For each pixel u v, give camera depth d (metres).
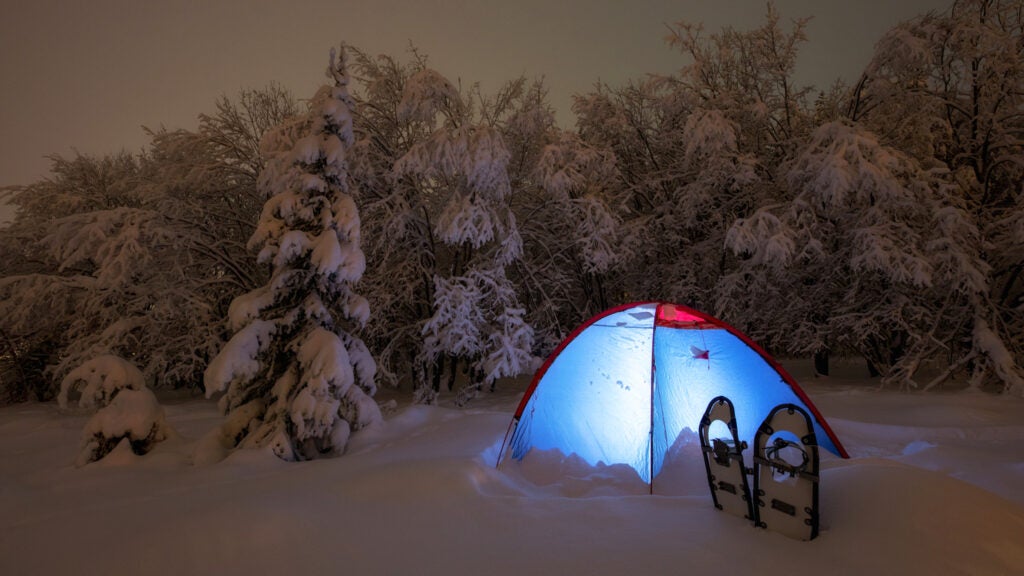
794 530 3.40
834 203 9.90
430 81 10.40
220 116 13.03
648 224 14.05
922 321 11.80
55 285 11.64
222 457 6.16
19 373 14.40
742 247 10.97
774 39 13.40
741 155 12.89
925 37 11.30
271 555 3.40
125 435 6.25
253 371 6.10
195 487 4.99
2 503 4.66
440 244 12.65
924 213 10.69
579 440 6.00
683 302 13.88
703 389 6.20
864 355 13.02
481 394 12.59
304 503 4.19
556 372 6.33
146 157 14.69
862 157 9.81
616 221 12.25
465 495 4.36
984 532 3.04
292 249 6.52
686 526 3.72
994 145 11.59
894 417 8.40
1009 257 11.27
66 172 14.56
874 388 11.00
